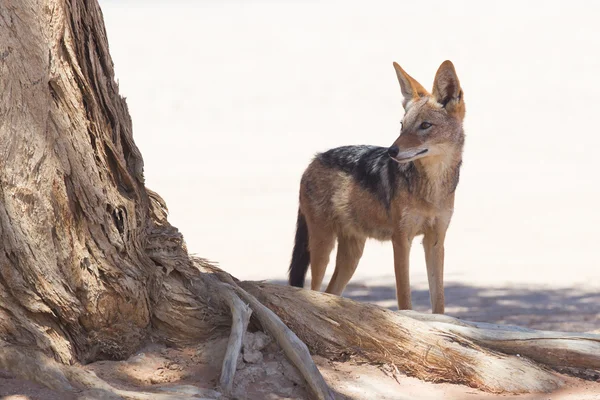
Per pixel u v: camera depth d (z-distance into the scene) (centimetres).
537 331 819
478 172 3139
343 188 1191
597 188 2781
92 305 706
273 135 3959
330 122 4216
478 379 772
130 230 750
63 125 710
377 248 2116
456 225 2261
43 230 678
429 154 1050
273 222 2298
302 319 802
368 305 812
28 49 690
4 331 657
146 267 764
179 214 2417
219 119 4375
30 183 675
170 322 769
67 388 640
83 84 737
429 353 783
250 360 737
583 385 784
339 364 784
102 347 720
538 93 4728
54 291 677
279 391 714
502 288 1495
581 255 1838
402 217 1086
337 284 1254
